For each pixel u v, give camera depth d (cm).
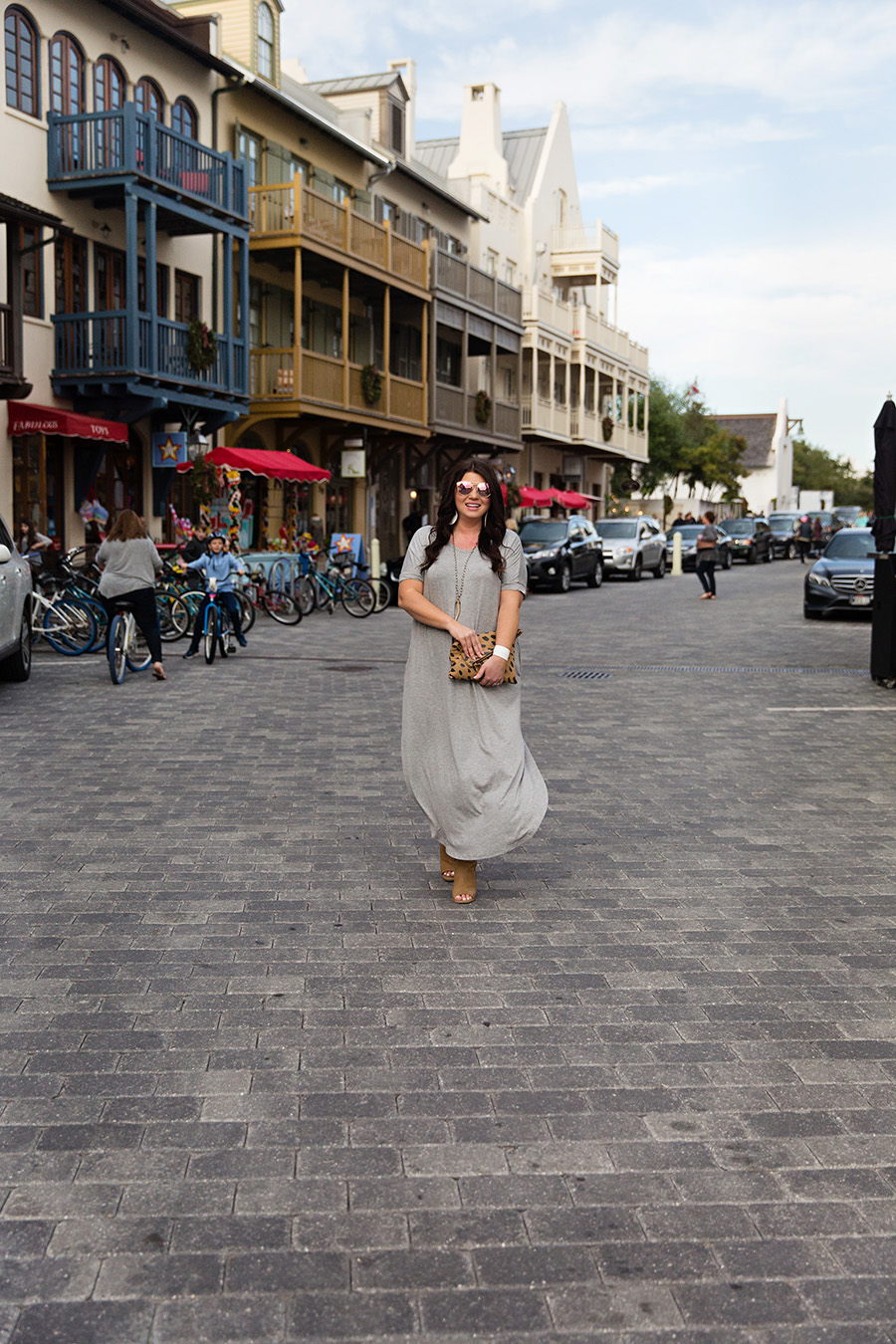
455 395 3416
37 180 2053
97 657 1444
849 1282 264
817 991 431
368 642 1678
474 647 494
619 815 694
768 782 791
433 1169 307
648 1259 271
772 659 1512
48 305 2088
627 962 458
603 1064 369
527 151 4775
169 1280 262
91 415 2164
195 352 2234
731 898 540
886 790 766
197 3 2697
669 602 2556
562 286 4975
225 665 1395
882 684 1274
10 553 1145
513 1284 262
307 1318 251
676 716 1059
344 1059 370
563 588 2908
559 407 4494
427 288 3244
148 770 801
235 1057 370
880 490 1248
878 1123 334
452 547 510
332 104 3184
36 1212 287
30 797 717
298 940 477
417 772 516
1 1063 365
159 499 2392
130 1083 352
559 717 1046
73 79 2141
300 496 3028
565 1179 304
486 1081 356
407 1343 244
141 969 445
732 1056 375
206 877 561
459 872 525
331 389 2747
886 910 525
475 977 440
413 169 3416
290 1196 294
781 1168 310
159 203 2130
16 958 455
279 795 729
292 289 2922
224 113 2591
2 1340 243
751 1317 253
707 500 7806
